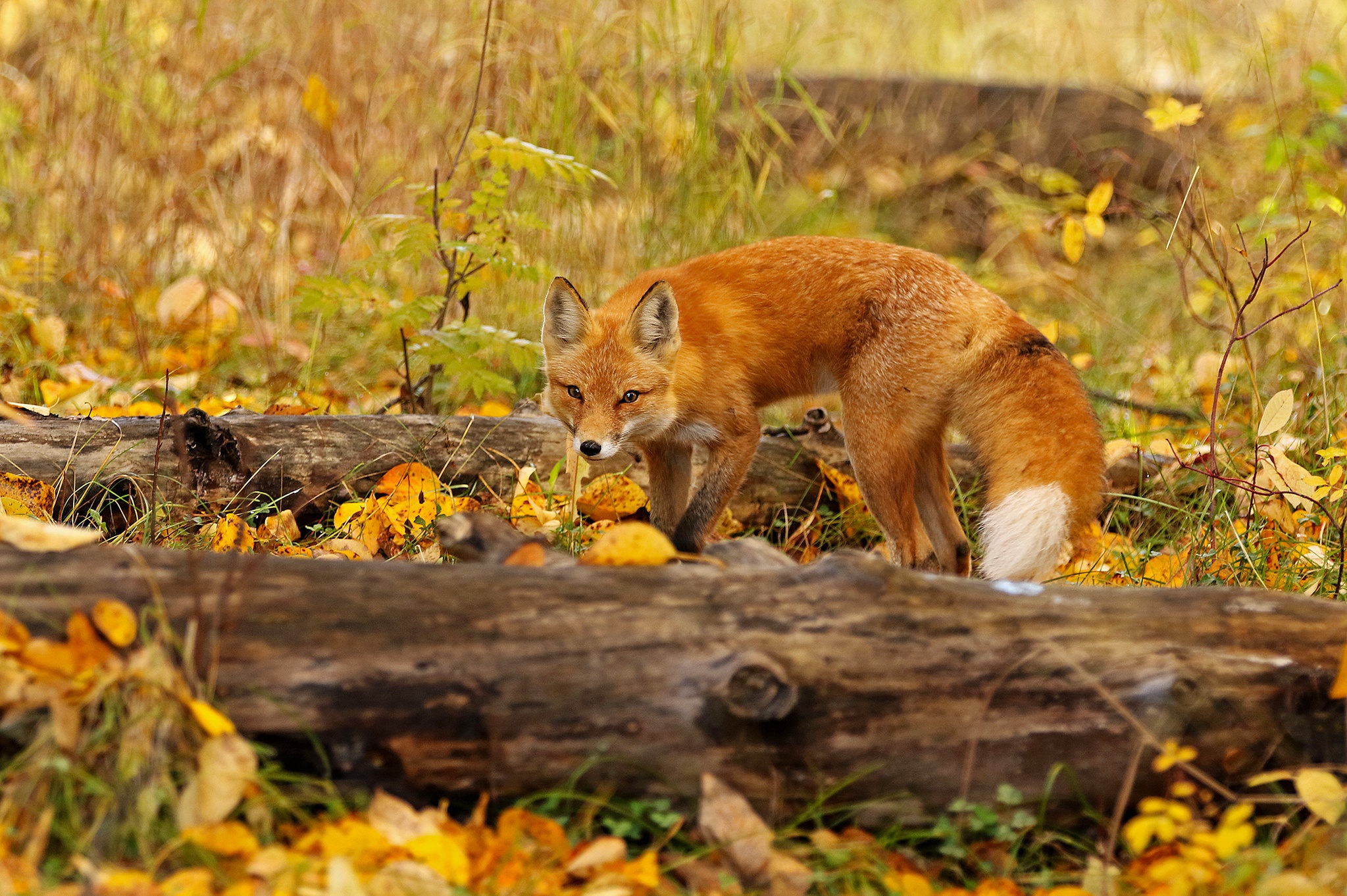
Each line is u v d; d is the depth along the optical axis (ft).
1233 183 44.39
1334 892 13.41
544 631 14.60
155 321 38.58
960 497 29.53
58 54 43.55
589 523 28.04
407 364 32.83
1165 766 14.35
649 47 45.16
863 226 55.31
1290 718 15.65
